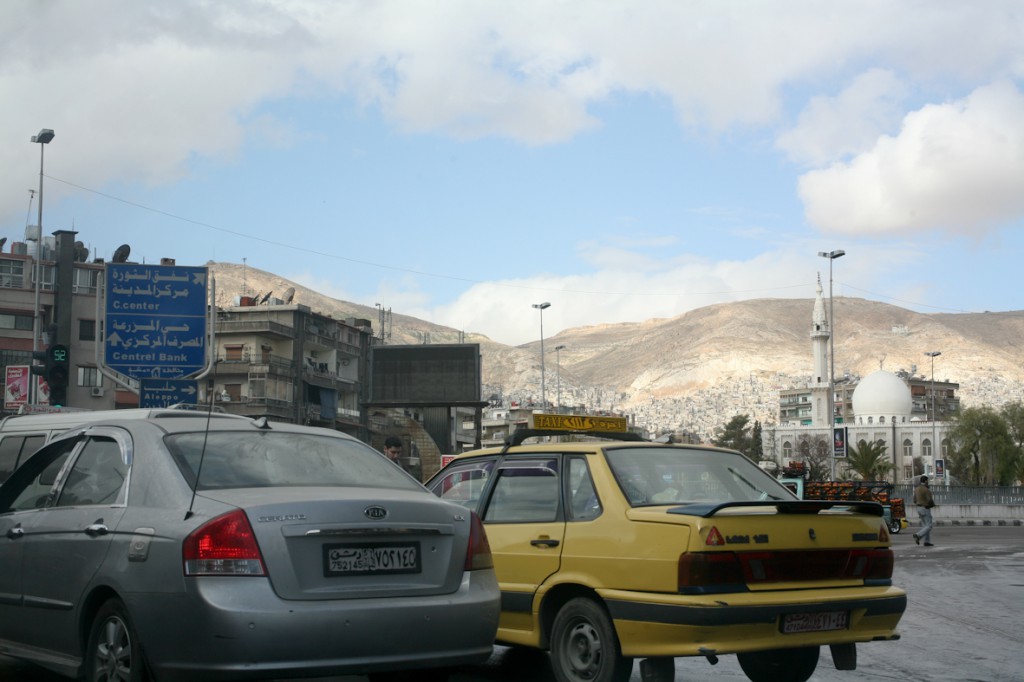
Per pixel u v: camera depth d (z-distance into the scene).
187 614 5.61
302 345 69.00
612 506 7.50
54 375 21.69
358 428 75.69
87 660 6.32
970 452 108.38
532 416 8.88
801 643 7.01
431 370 52.88
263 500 5.89
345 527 5.90
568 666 7.54
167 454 6.41
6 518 7.28
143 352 26.08
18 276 60.38
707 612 6.66
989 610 14.73
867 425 161.50
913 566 24.38
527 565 7.91
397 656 5.89
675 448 8.24
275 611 5.59
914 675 9.09
